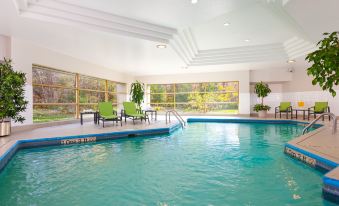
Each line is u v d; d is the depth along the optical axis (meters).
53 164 4.18
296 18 5.68
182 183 3.23
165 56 9.27
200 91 14.74
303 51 9.05
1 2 4.61
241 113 13.48
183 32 7.92
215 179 3.37
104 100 12.28
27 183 3.25
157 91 15.63
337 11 5.22
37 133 6.45
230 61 11.02
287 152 4.72
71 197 2.79
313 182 3.21
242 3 5.41
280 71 12.80
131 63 10.98
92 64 10.89
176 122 9.95
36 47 7.70
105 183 3.24
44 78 8.59
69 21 5.66
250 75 13.39
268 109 12.86
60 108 9.38
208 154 4.88
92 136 6.36
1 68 5.87
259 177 3.44
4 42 6.73
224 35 8.84
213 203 2.60
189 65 11.73
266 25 7.69
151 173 3.66
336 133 5.77
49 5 5.43
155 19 6.28
